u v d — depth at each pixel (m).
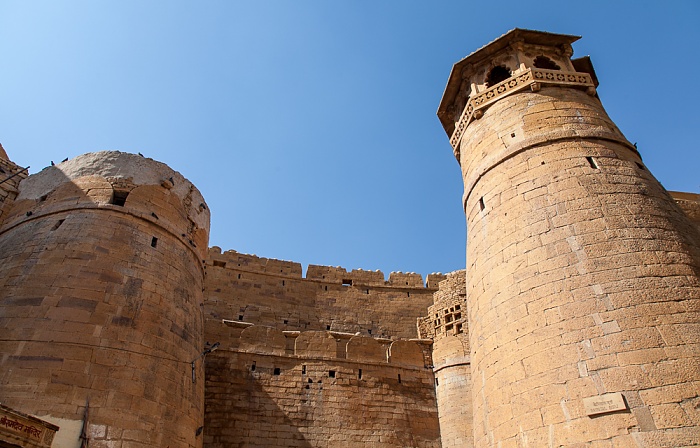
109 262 16.80
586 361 10.58
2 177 20.61
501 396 11.88
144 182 19.86
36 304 15.12
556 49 18.70
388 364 26.20
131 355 15.15
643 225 12.45
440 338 27.58
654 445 9.09
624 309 10.85
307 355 25.16
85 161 20.22
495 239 14.23
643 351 10.14
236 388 22.97
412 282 39.69
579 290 11.58
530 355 11.55
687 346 10.02
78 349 14.37
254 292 35.84
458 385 25.17
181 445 15.24
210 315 33.41
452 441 23.66
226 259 36.56
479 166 16.52
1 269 16.78
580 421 10.06
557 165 14.37
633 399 9.69
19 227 18.72
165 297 17.52
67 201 18.73
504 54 18.75
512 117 16.47
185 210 21.06
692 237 12.80
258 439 21.83
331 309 37.03
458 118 19.95
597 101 17.16
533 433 10.74
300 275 38.09
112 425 13.52
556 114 15.89
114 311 15.71
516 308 12.45
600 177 13.73
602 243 12.16
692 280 11.21
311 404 23.55
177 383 16.14
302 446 22.22
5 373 13.41
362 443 23.05
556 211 13.30
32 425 11.05
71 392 13.48
